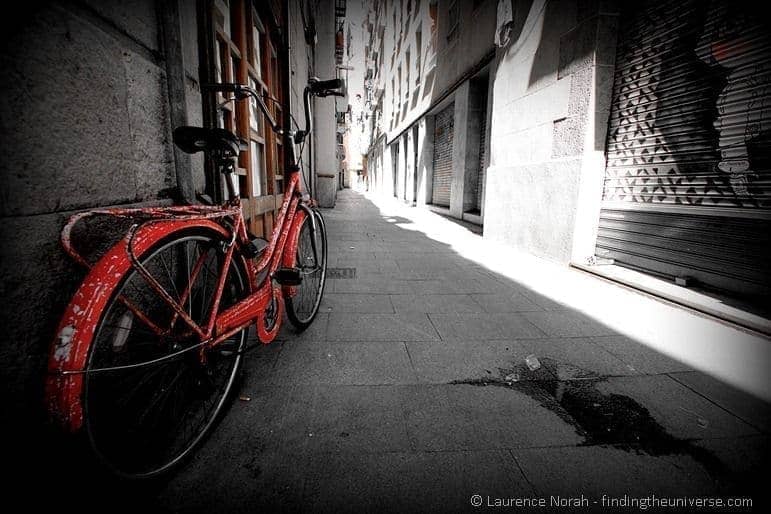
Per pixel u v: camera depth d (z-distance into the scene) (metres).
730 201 3.05
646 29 3.64
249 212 3.70
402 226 8.49
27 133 0.99
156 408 1.48
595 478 1.29
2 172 0.92
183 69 1.87
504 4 5.79
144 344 1.27
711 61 3.11
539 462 1.36
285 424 1.54
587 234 4.31
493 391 1.82
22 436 1.01
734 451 1.43
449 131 11.51
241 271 1.68
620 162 4.02
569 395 1.80
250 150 3.74
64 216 1.12
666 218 3.57
